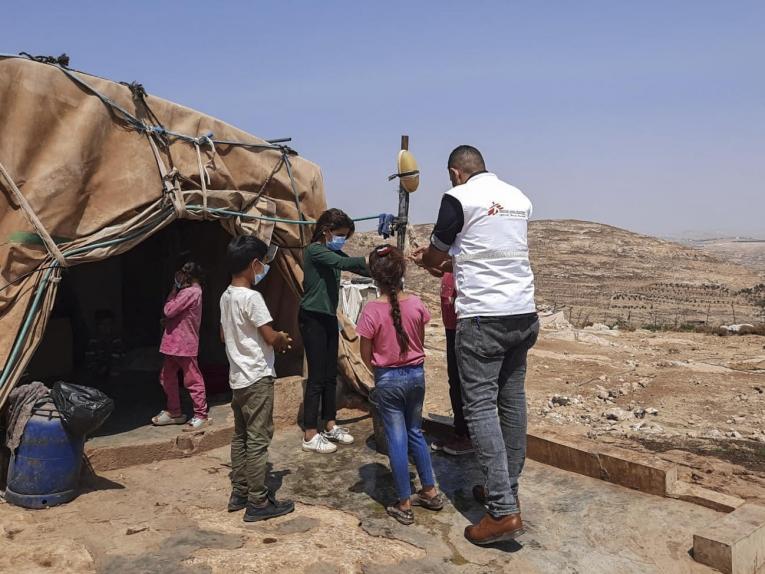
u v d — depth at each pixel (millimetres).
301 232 6980
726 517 4145
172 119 5910
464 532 4207
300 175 7039
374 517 4477
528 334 4164
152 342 9391
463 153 4434
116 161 5457
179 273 5980
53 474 4445
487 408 4086
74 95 5223
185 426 6016
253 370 4301
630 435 8344
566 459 5363
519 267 4121
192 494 4828
